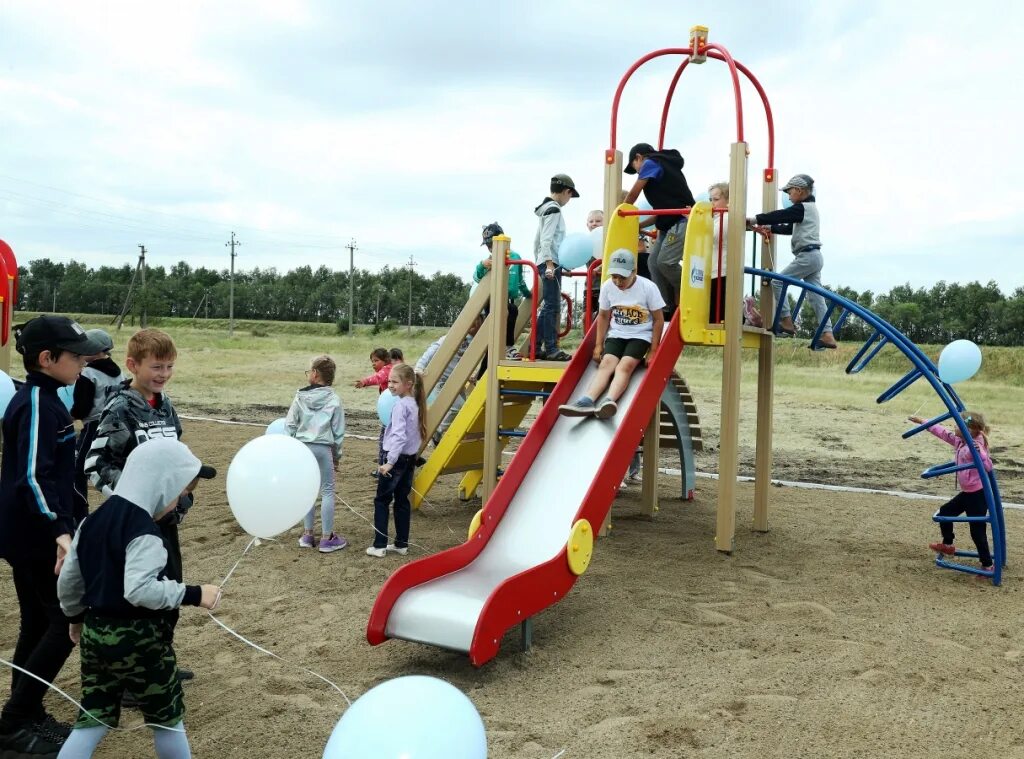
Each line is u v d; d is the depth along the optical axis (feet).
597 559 24.09
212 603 10.59
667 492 35.55
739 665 15.97
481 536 18.81
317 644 16.90
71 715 13.47
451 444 29.58
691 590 21.04
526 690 14.80
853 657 16.39
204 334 162.61
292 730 13.03
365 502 30.86
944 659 16.40
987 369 85.61
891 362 93.86
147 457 10.48
